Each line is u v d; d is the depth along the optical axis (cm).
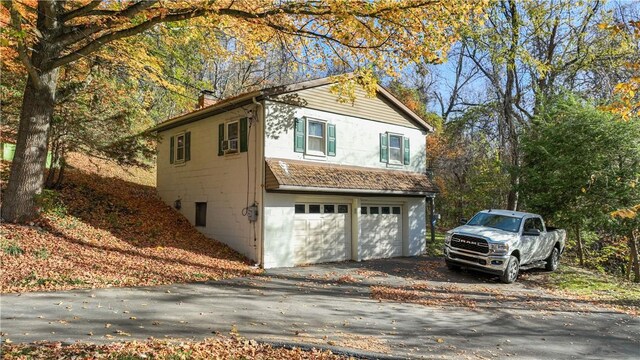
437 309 941
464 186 3064
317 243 1534
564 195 1666
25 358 489
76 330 621
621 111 787
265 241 1371
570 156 1625
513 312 952
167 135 1952
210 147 1655
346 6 992
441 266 1540
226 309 817
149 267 1121
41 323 644
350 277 1272
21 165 1211
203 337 632
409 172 1862
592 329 851
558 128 1698
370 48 1126
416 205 1881
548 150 1728
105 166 2227
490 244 1277
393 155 1828
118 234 1395
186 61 1902
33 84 1211
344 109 1631
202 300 875
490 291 1175
